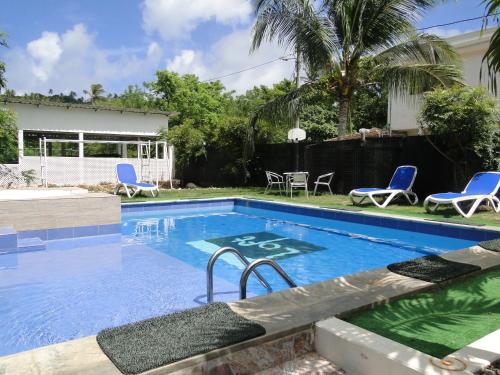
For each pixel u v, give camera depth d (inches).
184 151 684.7
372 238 290.5
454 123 332.8
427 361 72.7
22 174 568.4
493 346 79.7
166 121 761.0
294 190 521.0
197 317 92.9
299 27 439.8
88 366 71.1
